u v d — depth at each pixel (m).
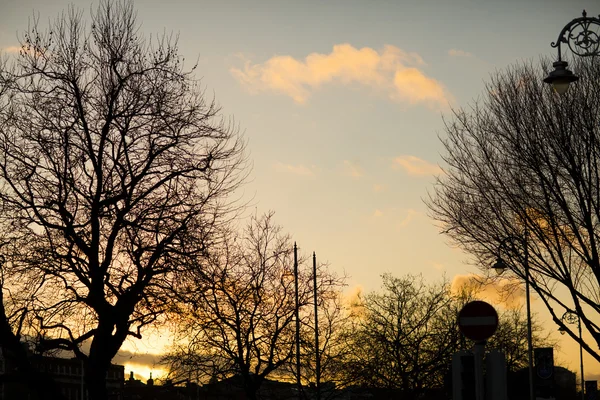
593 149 28.02
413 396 63.75
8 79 29.70
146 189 30.30
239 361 41.97
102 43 30.58
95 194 29.36
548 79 22.56
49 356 29.89
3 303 28.22
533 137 29.02
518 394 18.42
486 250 31.97
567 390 130.00
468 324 17.00
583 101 28.50
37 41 30.16
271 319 44.03
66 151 29.11
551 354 39.47
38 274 28.41
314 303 47.53
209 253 30.27
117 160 29.81
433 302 67.75
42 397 28.31
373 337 65.31
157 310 30.14
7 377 28.05
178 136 30.55
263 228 44.28
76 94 29.64
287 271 44.38
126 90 30.41
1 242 28.03
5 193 28.92
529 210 29.50
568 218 28.22
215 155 31.09
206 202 30.77
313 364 53.12
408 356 64.12
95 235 28.80
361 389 65.94
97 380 28.84
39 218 28.53
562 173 28.89
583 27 22.59
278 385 54.28
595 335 28.80
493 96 30.77
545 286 31.00
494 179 30.36
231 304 41.16
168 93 30.89
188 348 42.16
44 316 28.50
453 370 16.75
